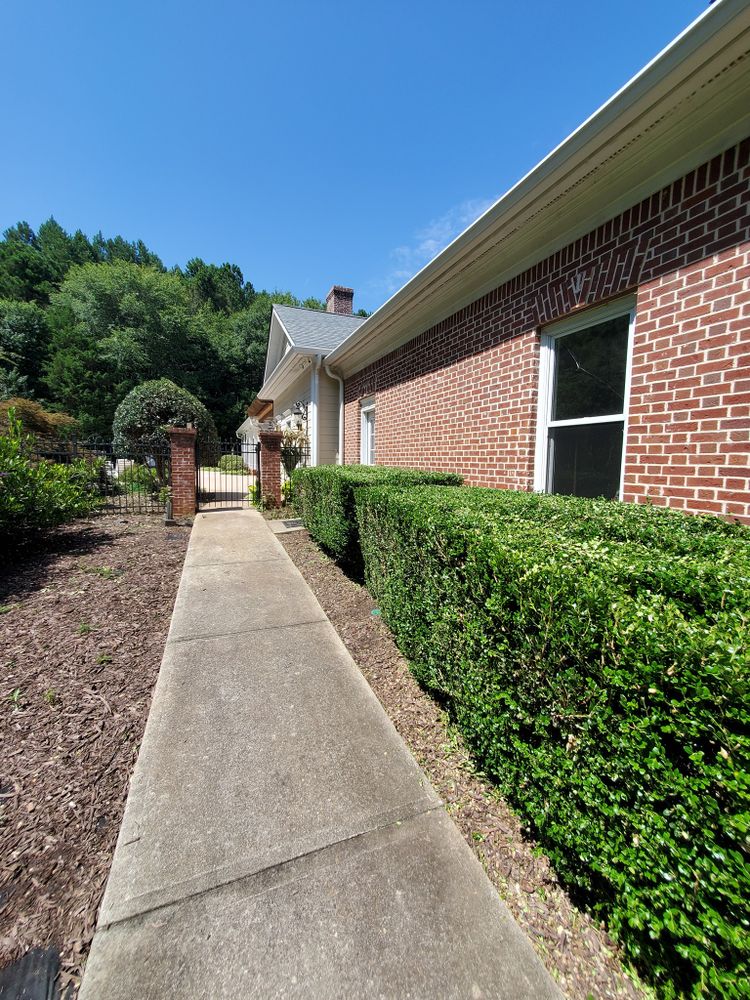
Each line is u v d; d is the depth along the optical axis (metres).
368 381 7.93
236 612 3.85
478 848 1.66
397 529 2.86
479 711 1.90
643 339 3.06
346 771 2.04
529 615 1.55
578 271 3.54
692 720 1.03
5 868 1.53
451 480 4.86
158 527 7.50
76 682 2.72
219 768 2.05
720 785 0.98
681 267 2.80
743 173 2.46
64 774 1.99
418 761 2.12
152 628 3.51
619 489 3.37
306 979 1.22
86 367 29.25
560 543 1.83
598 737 1.29
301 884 1.51
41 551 5.73
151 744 2.20
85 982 1.21
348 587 4.51
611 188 3.18
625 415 3.27
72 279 33.22
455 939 1.33
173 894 1.46
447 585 2.17
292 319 11.70
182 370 33.16
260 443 9.12
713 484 2.68
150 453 11.47
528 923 1.39
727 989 0.98
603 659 1.25
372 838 1.69
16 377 27.11
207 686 2.72
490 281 4.58
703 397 2.71
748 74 2.29
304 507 6.81
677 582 1.49
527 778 1.62
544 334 4.03
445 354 5.46
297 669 2.94
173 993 1.19
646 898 1.17
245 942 1.32
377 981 1.22
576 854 1.39
